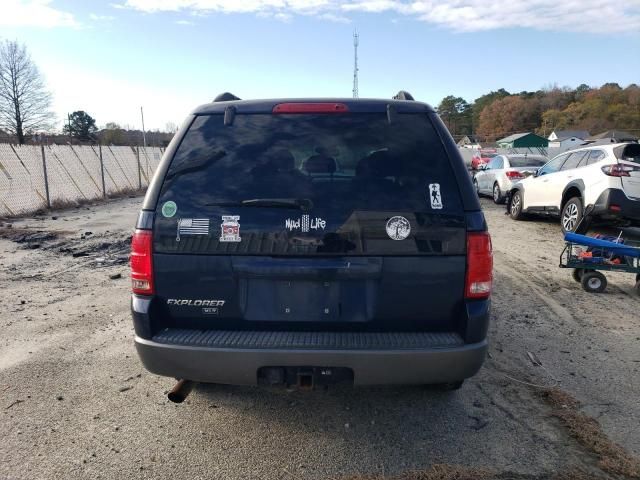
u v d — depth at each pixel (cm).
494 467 290
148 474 284
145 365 291
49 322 522
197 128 300
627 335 493
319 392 379
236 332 291
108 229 1130
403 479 279
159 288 289
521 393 377
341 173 287
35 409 352
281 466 291
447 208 281
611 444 312
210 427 331
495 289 643
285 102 301
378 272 280
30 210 1423
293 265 280
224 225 283
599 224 971
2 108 5916
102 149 1953
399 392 378
